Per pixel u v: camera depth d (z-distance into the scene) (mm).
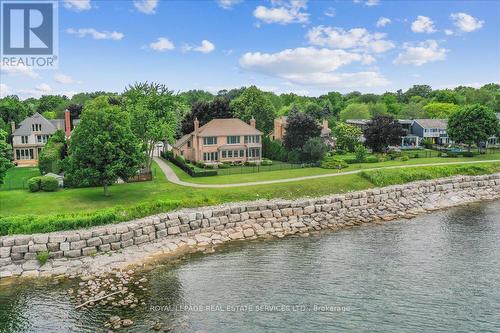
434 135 107000
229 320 27047
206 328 26062
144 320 27062
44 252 37000
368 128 86938
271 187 56156
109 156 48875
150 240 41969
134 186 57094
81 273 34719
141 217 44562
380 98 182250
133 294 30859
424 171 67938
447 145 105688
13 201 48125
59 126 90312
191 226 44594
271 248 40938
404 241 42656
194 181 60688
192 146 82250
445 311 28031
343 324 26516
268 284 32438
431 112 144500
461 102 161750
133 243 40781
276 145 85312
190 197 50719
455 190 63844
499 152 92438
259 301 29609
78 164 50000
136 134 64625
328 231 46656
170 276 34156
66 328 26297
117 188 55719
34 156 84000
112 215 42688
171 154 88125
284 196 54312
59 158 65688
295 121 80000
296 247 41156
